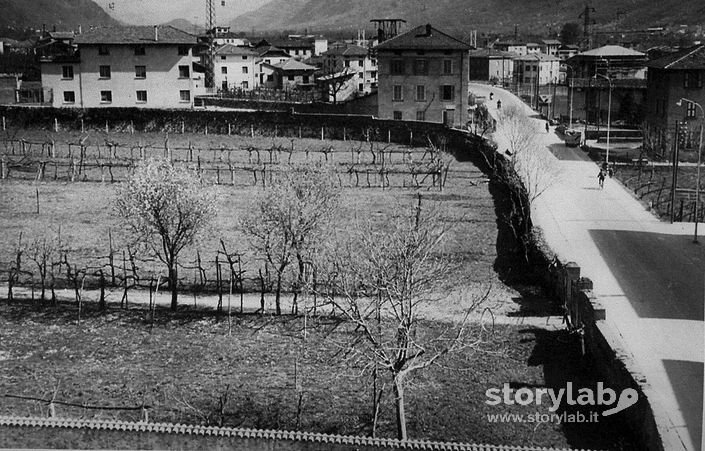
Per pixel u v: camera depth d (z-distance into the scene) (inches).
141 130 4611.2
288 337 1621.6
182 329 1674.5
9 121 4672.7
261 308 1766.7
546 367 1456.7
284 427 1253.1
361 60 6747.1
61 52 5472.4
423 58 4520.2
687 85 3627.0
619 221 2497.5
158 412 1301.7
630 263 2011.6
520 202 2480.3
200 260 2068.2
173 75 4950.8
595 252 2116.1
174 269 1926.7
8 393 1370.6
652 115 3993.6
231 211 2701.8
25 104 5152.6
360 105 4778.5
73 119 4628.4
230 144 4259.4
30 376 1444.4
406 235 1628.9
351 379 1425.9
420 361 1457.9
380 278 1441.9
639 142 4333.2
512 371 1443.2
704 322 1578.5
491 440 1208.8
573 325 1595.7
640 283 1838.1
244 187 3122.5
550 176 3083.2
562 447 1176.8
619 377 1263.5
